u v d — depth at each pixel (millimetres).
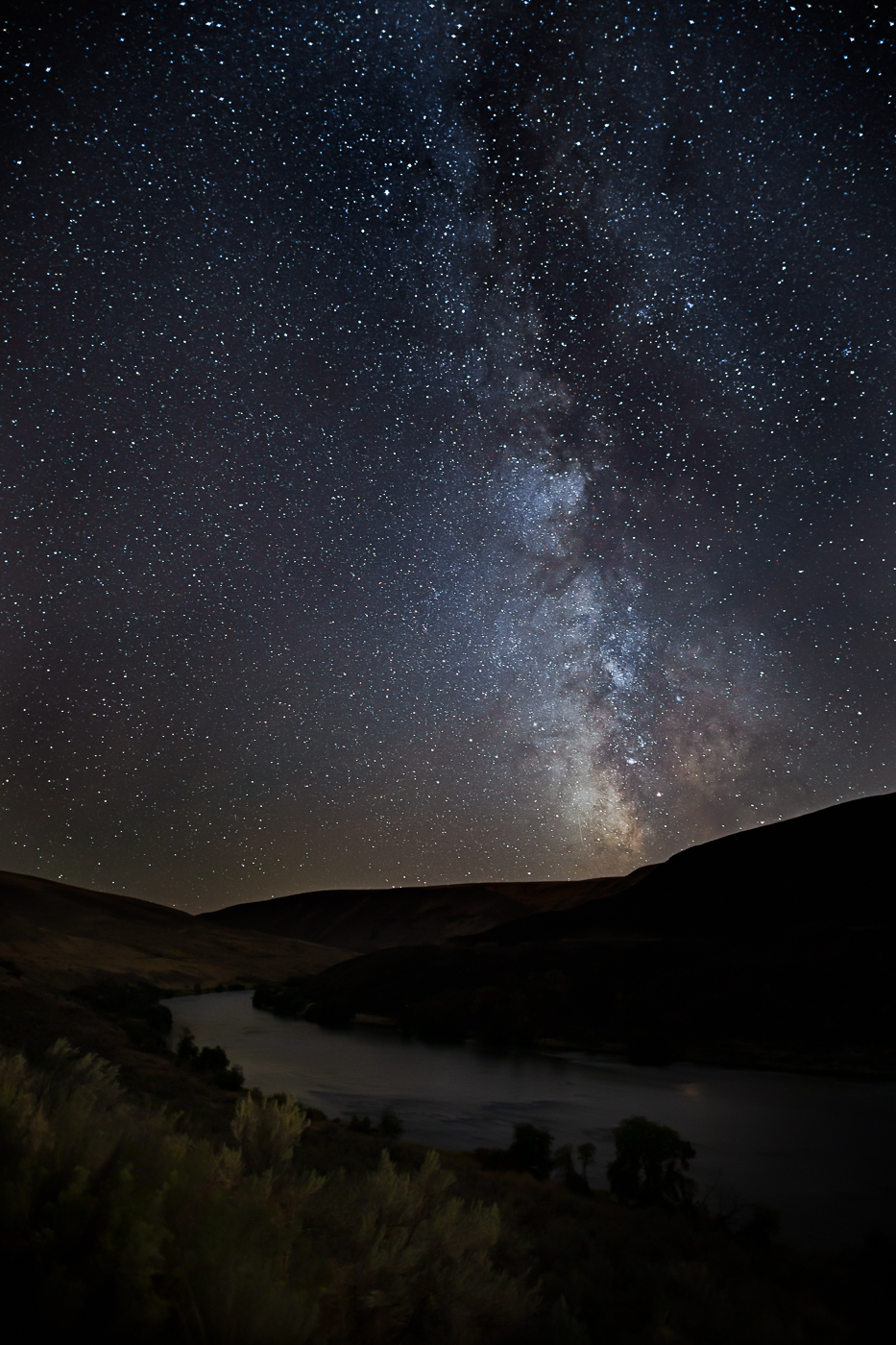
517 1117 33812
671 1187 16641
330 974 107750
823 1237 17688
